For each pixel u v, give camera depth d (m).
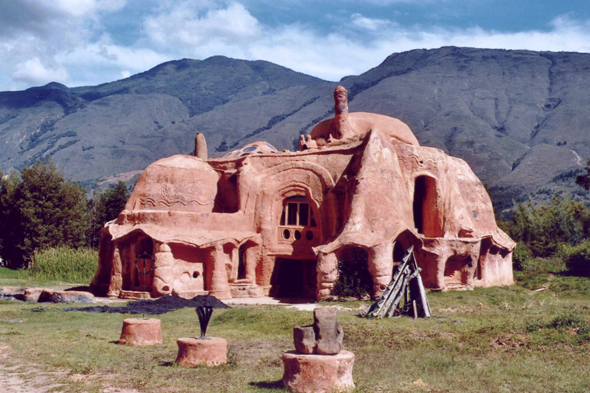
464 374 14.73
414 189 36.16
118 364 15.23
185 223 34.16
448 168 36.50
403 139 37.31
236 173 36.78
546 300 29.84
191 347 15.23
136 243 34.16
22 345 17.27
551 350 16.66
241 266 35.50
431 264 32.84
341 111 37.50
